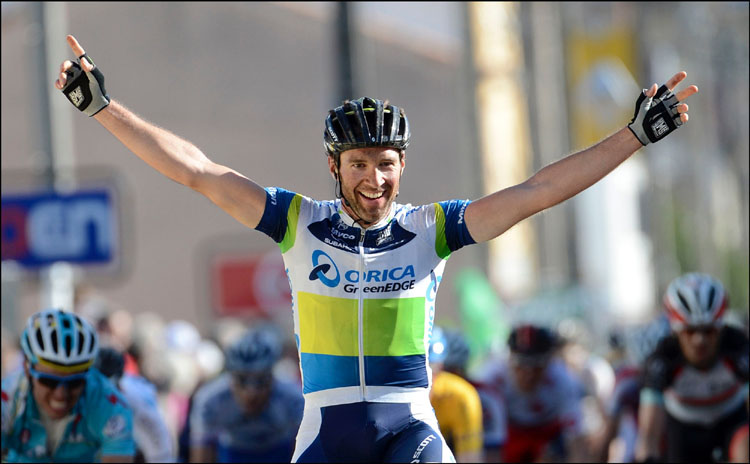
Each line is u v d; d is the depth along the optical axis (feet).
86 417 50.55
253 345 70.18
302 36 192.54
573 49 180.14
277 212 37.58
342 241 37.37
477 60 160.66
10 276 78.54
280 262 84.79
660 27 233.35
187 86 183.21
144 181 184.55
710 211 324.19
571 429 82.02
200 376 106.63
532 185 36.86
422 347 37.50
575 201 198.90
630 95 182.91
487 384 75.00
